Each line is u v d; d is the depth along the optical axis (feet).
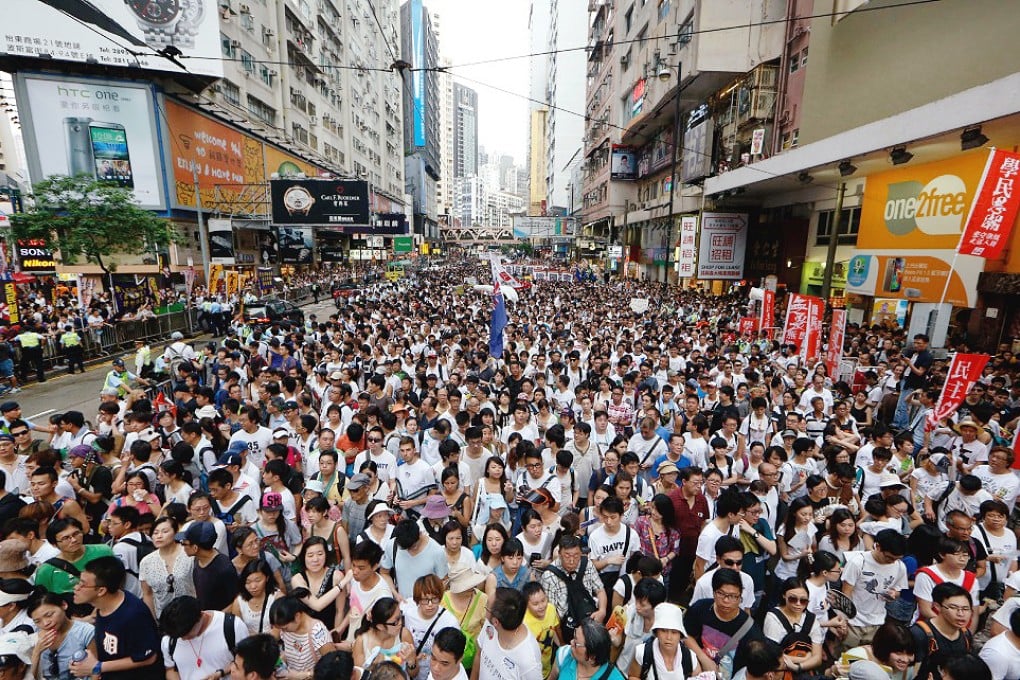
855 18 55.88
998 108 33.96
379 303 79.71
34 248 69.41
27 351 47.29
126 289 73.61
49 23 73.72
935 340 42.52
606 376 29.32
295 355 39.06
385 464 19.92
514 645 10.80
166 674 11.64
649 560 12.64
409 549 13.82
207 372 36.37
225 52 103.19
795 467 20.20
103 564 11.37
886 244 54.39
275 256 130.72
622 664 12.00
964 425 21.97
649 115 116.78
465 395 26.48
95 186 67.00
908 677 11.21
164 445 22.08
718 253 90.79
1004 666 11.10
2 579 12.42
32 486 16.49
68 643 12.29
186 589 13.60
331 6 167.43
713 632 11.92
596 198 194.90
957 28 44.57
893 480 19.40
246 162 111.04
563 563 13.52
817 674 12.13
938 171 47.98
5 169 222.28
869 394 32.81
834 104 58.90
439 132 540.11
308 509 15.03
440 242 395.34
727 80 90.58
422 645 11.69
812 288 74.49
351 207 88.74
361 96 202.39
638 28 128.57
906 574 14.05
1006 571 15.42
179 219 89.86
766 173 65.41
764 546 15.19
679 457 21.01
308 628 11.78
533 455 17.21
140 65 79.46
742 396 28.58
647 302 72.13
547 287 115.03
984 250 31.86
